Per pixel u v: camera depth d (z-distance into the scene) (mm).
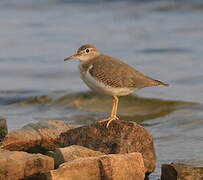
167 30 29000
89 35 29156
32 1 37281
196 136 15234
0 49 27281
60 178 10352
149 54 25375
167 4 32906
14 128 16188
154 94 20125
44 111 18703
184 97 19609
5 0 37875
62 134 12961
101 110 18797
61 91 20875
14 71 23828
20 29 31125
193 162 12656
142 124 17031
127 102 19484
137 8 33344
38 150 13312
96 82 12797
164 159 13312
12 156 10789
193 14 31297
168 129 16203
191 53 25000
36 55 26094
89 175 10609
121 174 10828
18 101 19984
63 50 26656
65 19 32844
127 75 12711
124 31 29531
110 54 25625
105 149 12352
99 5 34812
